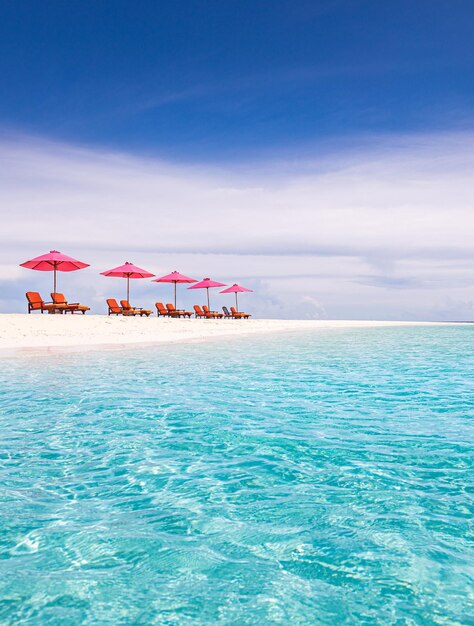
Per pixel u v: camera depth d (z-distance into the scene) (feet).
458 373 28.63
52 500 10.68
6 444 14.74
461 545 8.61
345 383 25.22
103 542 8.79
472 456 13.46
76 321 60.08
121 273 90.07
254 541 8.81
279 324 95.61
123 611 6.83
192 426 16.79
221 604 6.98
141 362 33.22
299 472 12.34
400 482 11.59
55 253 75.97
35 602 7.02
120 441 15.06
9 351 38.81
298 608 6.88
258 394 22.31
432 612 6.78
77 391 22.85
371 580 7.55
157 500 10.66
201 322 79.77
